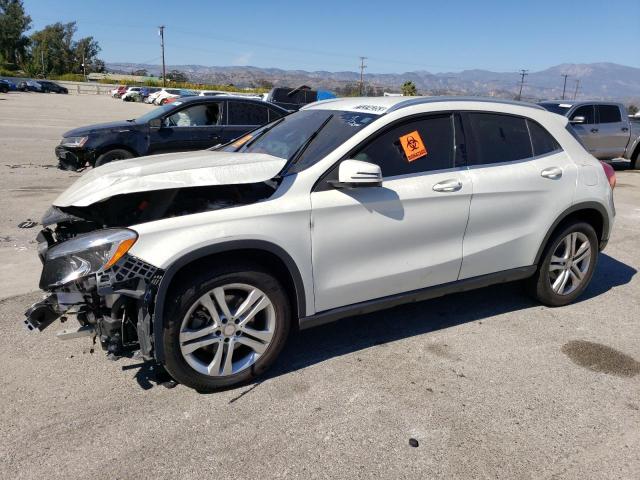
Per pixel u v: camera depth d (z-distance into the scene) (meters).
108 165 3.65
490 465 2.59
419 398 3.13
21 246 5.78
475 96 4.03
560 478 2.52
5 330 3.84
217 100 9.81
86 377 3.27
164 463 2.54
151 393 3.12
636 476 2.54
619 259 6.06
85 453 2.59
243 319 3.09
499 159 3.95
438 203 3.58
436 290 3.76
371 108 3.68
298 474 2.49
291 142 3.74
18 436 2.70
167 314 2.86
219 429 2.80
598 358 3.69
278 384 3.25
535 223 4.10
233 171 3.05
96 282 2.73
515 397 3.18
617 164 14.91
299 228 3.12
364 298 3.47
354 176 3.04
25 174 10.23
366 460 2.60
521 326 4.16
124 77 125.44
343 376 3.36
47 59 117.38
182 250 2.81
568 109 12.54
